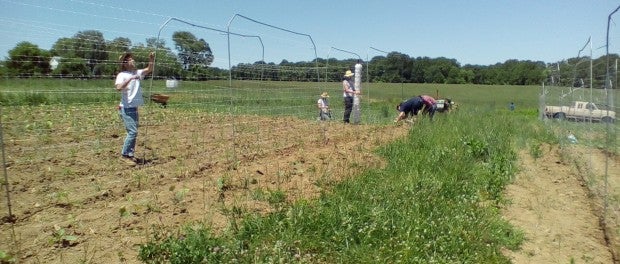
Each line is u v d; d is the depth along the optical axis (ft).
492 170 28.68
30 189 21.44
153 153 29.45
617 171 32.60
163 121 42.73
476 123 47.55
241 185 22.47
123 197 20.88
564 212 23.61
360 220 17.99
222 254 15.17
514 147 39.86
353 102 51.06
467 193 23.75
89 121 38.24
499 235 19.12
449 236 17.61
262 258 15.24
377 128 44.29
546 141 46.73
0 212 18.19
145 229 17.13
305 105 48.85
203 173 24.98
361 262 15.62
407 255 15.85
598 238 20.42
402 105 49.21
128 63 26.11
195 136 36.29
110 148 30.04
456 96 142.41
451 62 195.42
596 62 34.30
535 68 199.21
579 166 33.47
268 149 32.01
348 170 24.82
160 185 22.67
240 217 18.35
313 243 16.47
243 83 36.35
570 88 45.88
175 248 14.94
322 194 20.49
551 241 19.86
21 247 15.42
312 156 29.60
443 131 37.93
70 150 29.19
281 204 19.60
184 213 18.74
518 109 113.70
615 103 28.89
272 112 49.47
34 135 32.53
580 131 41.52
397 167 26.27
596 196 26.17
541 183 29.19
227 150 30.60
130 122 26.27
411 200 20.56
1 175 22.93
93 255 15.14
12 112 36.60
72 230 16.88
